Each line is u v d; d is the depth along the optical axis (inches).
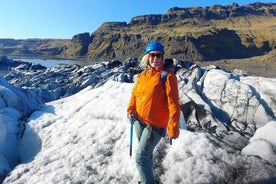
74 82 979.3
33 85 978.7
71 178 240.1
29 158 299.9
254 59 7209.6
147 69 189.5
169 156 231.9
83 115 333.1
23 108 384.8
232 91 426.3
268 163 217.0
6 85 426.3
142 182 194.4
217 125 374.9
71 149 275.3
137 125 193.8
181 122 309.6
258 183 204.8
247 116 400.8
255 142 241.6
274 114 395.2
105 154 258.1
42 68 2361.0
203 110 392.2
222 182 209.8
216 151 228.8
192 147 233.1
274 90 407.8
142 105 184.5
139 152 188.2
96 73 1090.7
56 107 379.9
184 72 526.6
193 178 213.8
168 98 176.9
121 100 330.6
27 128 330.0
